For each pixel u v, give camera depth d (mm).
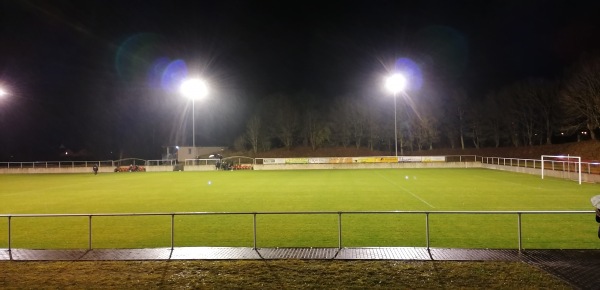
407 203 23250
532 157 61031
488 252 11516
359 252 11656
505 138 72375
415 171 50906
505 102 68562
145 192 30609
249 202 24312
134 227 16859
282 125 79312
